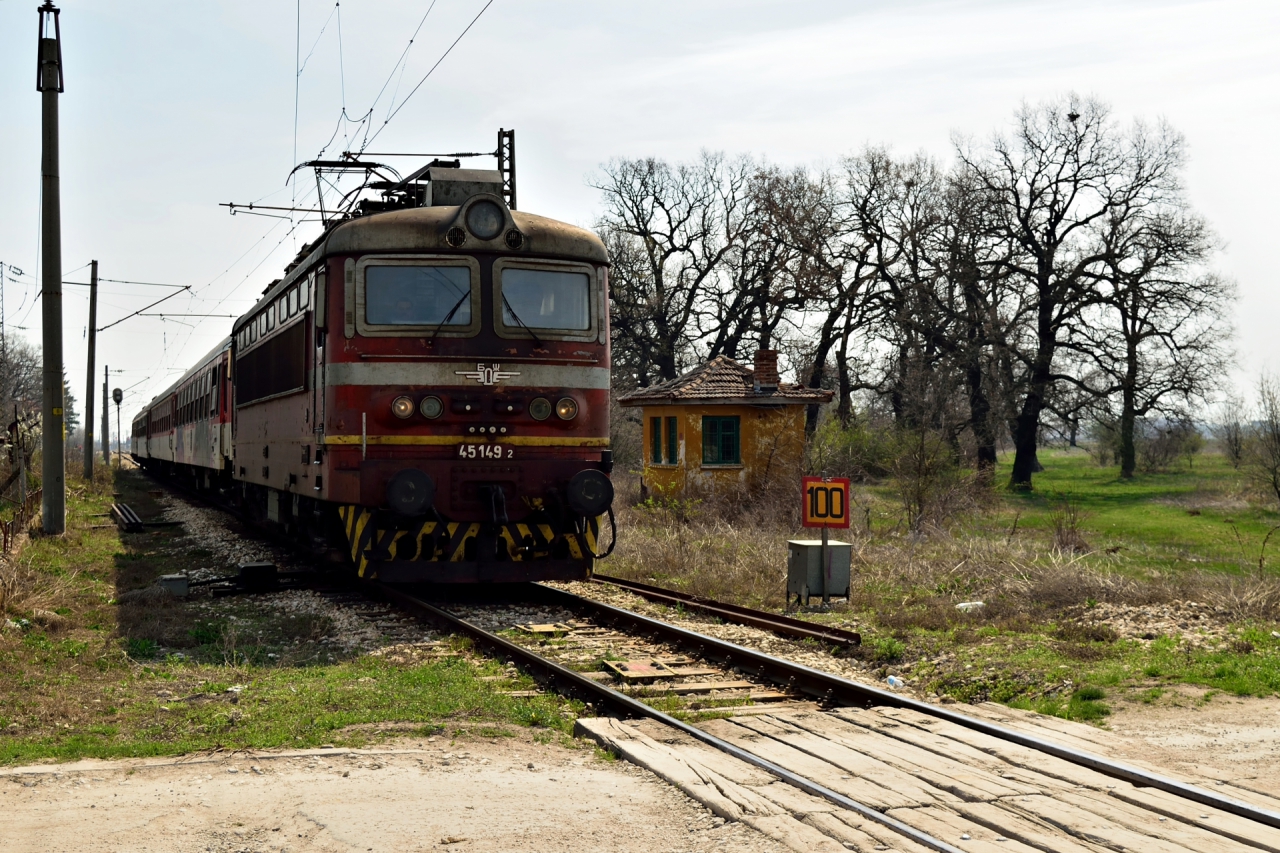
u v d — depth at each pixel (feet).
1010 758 21.17
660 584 50.26
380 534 38.47
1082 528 86.48
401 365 38.29
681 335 171.53
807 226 149.48
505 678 28.96
